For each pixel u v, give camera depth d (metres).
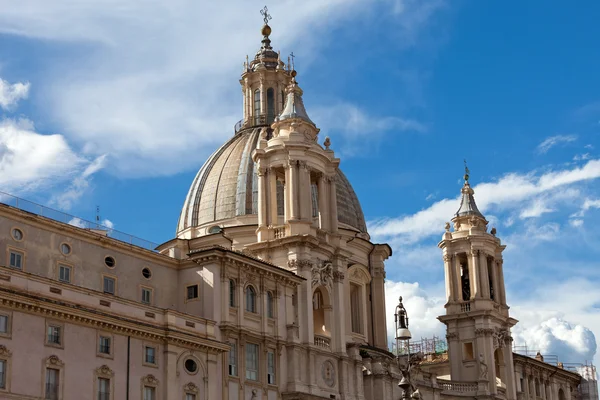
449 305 116.88
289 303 83.69
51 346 61.75
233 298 77.44
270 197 90.06
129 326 66.69
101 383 64.69
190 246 102.56
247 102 118.94
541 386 129.50
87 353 64.00
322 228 91.25
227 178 108.19
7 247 65.44
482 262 117.31
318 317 90.94
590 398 144.75
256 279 80.25
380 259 111.56
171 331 69.56
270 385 79.06
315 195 103.69
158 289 76.25
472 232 117.88
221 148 114.44
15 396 58.88
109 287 72.44
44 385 60.81
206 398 71.94
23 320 60.41
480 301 115.12
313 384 83.25
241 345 76.56
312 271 87.06
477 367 112.88
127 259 74.50
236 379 75.50
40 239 68.06
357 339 103.44
